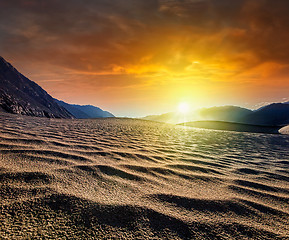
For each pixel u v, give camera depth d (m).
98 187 2.34
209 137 13.73
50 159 3.21
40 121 12.53
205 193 2.66
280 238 1.73
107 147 5.41
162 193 2.41
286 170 4.89
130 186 2.55
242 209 2.26
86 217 1.63
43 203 1.74
